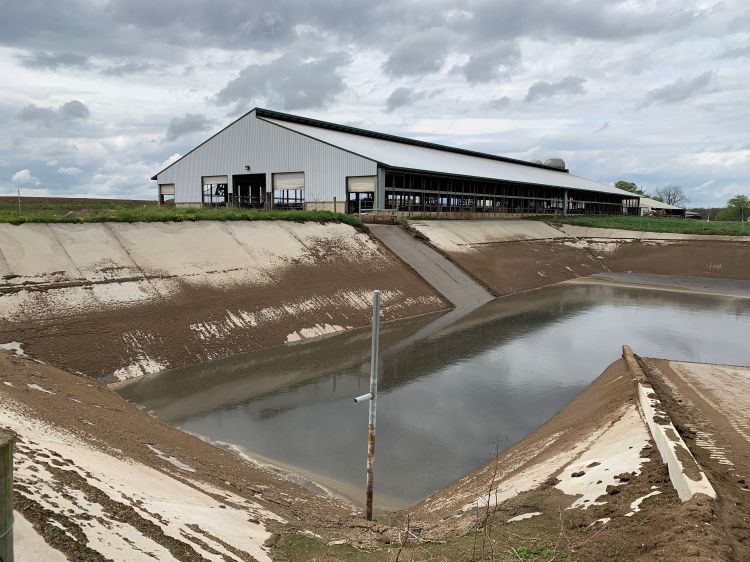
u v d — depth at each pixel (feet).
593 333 95.76
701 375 62.75
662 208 387.34
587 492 33.73
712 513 26.96
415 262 131.34
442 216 183.11
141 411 56.39
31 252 79.15
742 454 38.99
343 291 105.70
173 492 31.94
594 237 214.48
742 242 193.47
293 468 46.16
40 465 28.48
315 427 54.44
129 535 24.13
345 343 86.48
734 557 23.27
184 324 78.95
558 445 45.39
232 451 48.91
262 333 84.89
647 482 32.68
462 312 113.70
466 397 63.21
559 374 72.08
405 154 193.06
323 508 37.88
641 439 39.45
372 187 151.94
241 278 96.22
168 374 69.21
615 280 164.96
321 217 131.64
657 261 186.80
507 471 43.11
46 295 73.00
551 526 29.81
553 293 140.36
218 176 177.68
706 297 135.85
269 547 28.02
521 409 59.88
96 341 69.00
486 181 204.13
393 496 41.91
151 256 91.15
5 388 44.19
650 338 92.32
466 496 39.24
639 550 24.75
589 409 53.26
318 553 27.89
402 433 53.26
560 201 266.57
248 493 37.37
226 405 59.82
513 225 203.92
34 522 22.33
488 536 28.91
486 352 82.38
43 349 64.23
